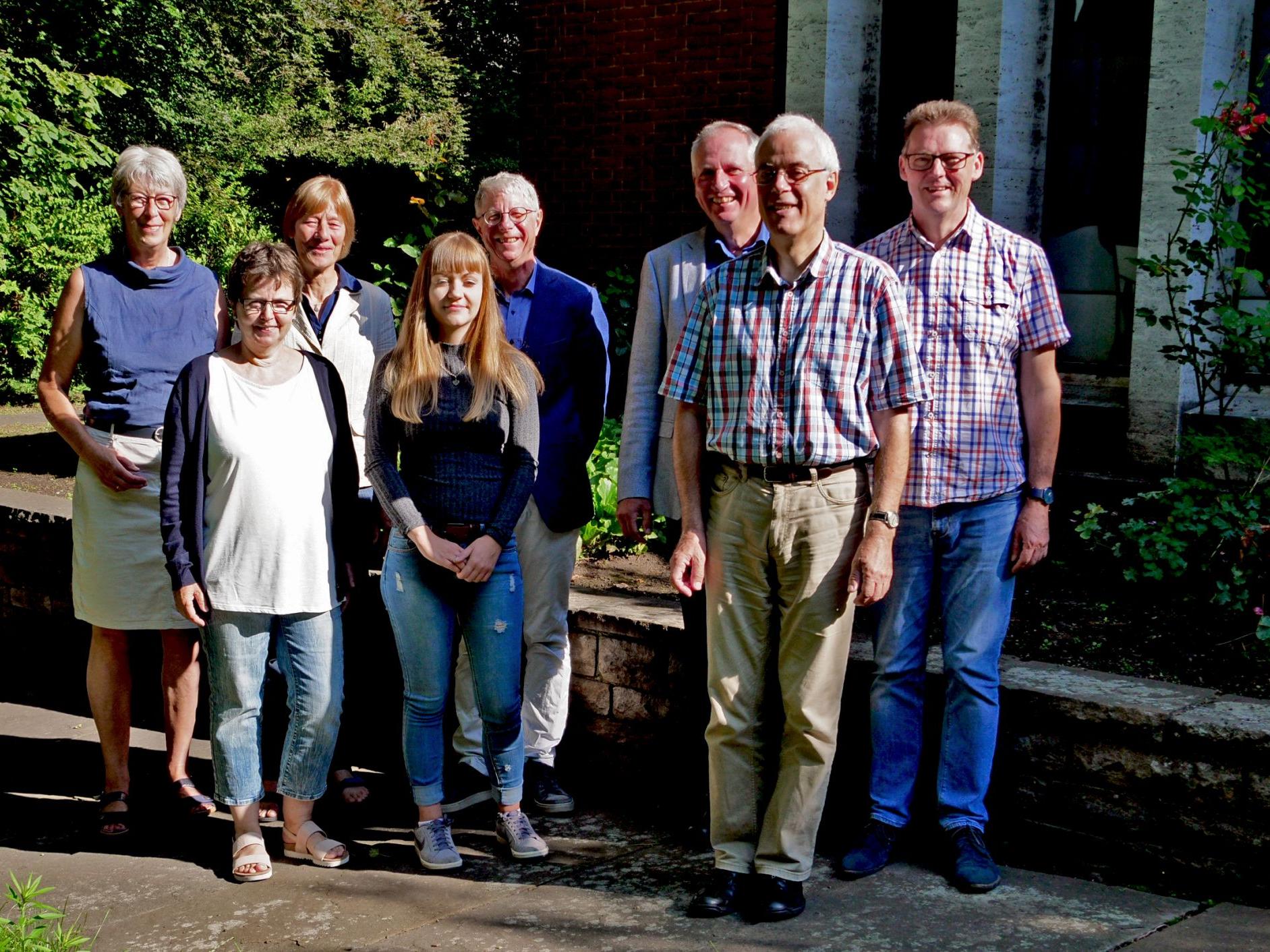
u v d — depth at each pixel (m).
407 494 3.55
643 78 7.48
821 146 3.06
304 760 3.77
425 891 3.54
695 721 3.94
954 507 3.39
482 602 3.61
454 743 4.24
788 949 3.05
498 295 4.08
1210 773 3.29
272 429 3.61
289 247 3.78
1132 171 5.77
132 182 4.02
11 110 11.85
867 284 3.10
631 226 7.67
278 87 21.05
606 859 3.74
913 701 3.52
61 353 4.07
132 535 4.06
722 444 3.21
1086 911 3.21
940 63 6.55
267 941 3.25
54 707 5.54
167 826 4.12
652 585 4.84
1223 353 4.73
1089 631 4.24
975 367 3.35
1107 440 5.49
